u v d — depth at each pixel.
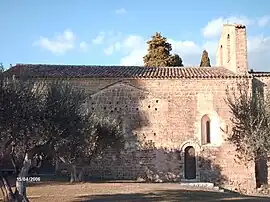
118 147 33.00
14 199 15.98
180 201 20.02
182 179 33.97
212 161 34.19
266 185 33.44
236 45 35.62
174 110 34.78
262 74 35.12
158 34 61.50
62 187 25.56
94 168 34.47
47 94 15.62
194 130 34.56
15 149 15.53
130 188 25.45
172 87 35.03
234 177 33.78
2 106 13.85
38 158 17.98
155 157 34.38
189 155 34.56
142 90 35.06
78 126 16.77
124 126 34.66
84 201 19.38
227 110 34.47
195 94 34.84
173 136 34.53
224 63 40.19
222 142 34.25
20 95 14.32
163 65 58.50
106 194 22.14
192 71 37.00
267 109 29.67
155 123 34.69
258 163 33.94
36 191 23.22
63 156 24.09
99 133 28.91
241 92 32.03
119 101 34.88
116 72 36.12
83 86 34.84
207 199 21.30
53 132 15.38
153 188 25.78
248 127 30.45
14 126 14.14
